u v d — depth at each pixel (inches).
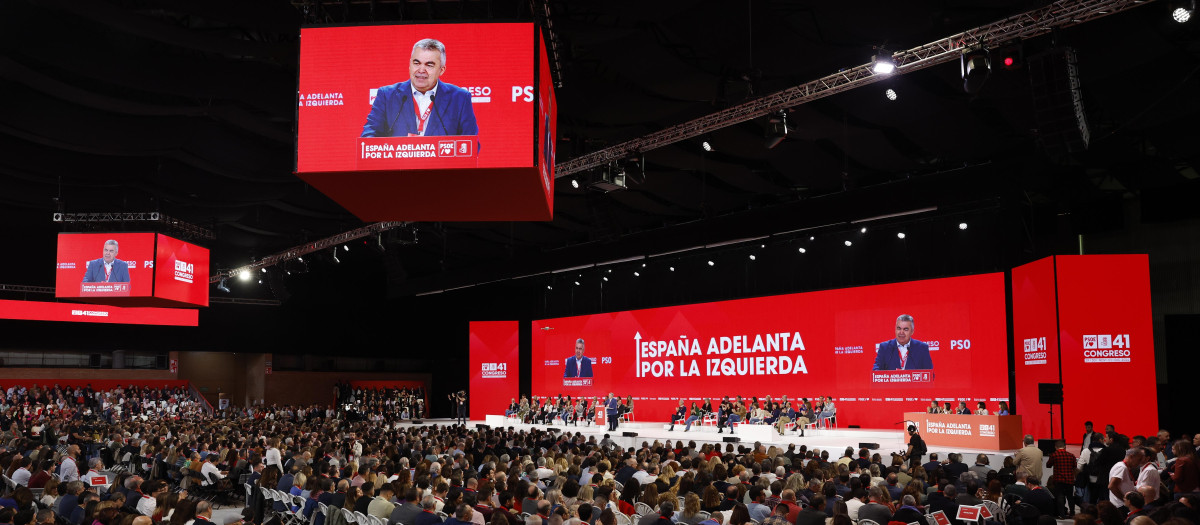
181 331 1553.9
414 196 400.5
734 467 434.3
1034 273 876.0
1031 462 553.9
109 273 838.5
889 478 408.5
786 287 1213.7
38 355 1530.5
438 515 343.6
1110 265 826.2
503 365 1599.4
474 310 1801.2
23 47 677.3
